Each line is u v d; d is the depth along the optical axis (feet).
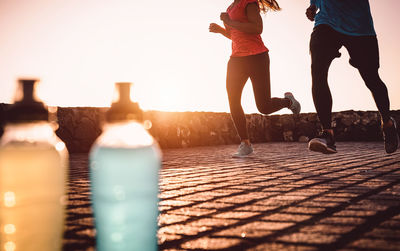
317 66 11.62
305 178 9.20
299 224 4.83
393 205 5.86
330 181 8.59
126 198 3.08
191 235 4.41
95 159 3.11
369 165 11.87
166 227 4.76
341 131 35.47
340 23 11.53
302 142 35.04
